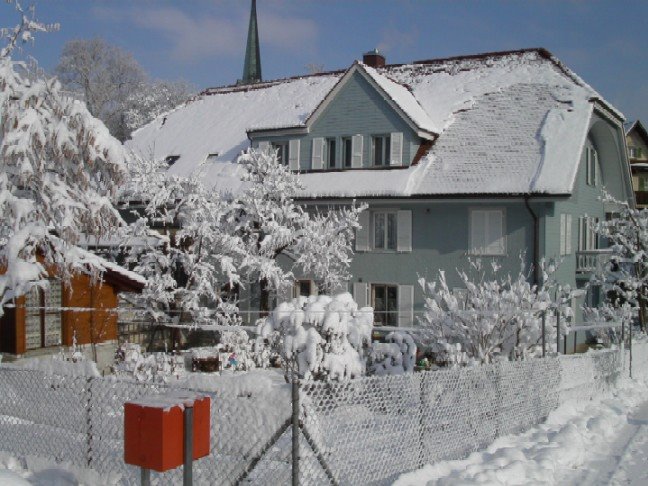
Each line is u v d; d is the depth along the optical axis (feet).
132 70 200.23
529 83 88.38
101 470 25.25
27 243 35.17
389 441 25.66
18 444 27.76
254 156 74.43
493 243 75.51
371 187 81.20
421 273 79.77
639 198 162.20
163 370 57.41
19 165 33.35
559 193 69.72
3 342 56.44
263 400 21.93
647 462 33.01
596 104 81.56
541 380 40.37
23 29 37.09
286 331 37.29
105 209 36.65
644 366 64.18
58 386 26.63
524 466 29.30
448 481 25.49
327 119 88.89
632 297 84.02
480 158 78.79
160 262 68.13
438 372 29.14
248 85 121.70
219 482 22.24
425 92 94.99
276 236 69.97
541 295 50.26
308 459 21.70
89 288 60.59
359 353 38.96
